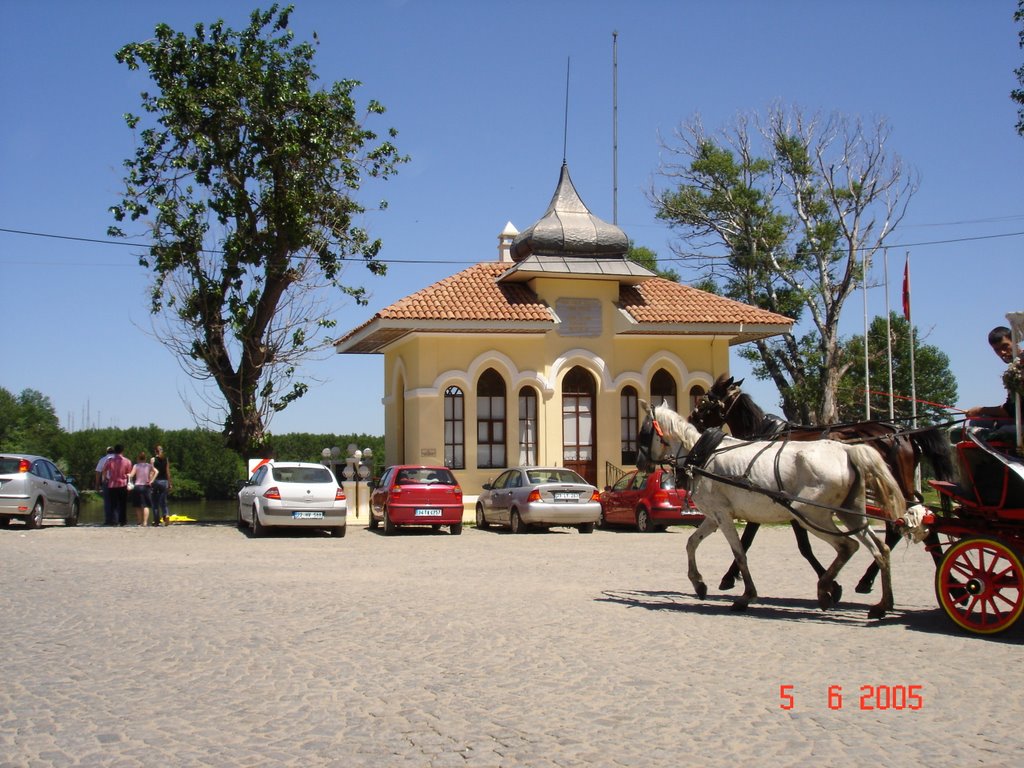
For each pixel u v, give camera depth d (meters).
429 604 12.24
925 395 55.16
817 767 6.04
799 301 43.09
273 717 7.18
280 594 13.15
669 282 33.22
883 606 11.09
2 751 6.41
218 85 27.31
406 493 24.02
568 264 30.00
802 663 8.84
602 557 18.25
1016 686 7.96
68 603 12.39
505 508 25.34
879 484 11.13
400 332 29.28
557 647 9.56
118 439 67.38
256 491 23.91
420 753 6.34
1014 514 10.09
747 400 14.00
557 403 29.98
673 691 7.84
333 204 28.69
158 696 7.79
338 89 28.19
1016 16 22.81
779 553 19.00
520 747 6.45
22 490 25.41
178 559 17.94
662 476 24.64
